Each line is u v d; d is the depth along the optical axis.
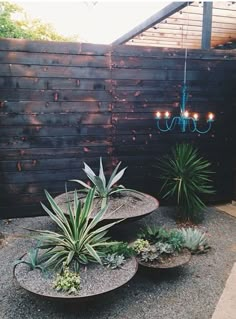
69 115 3.56
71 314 1.99
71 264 2.18
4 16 6.73
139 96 3.76
